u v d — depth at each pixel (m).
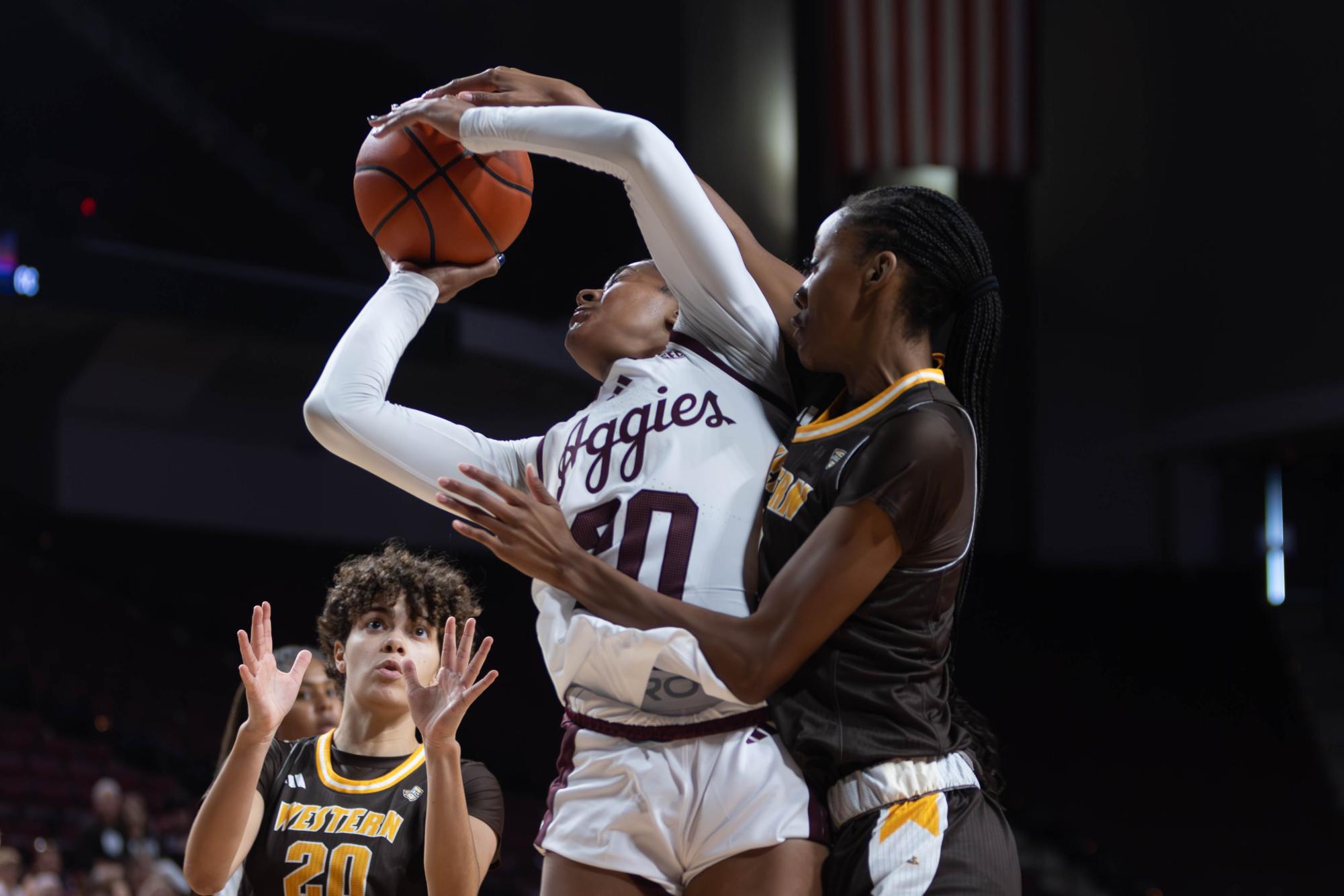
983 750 1.89
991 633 13.77
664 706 1.74
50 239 10.71
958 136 11.02
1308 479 14.49
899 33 11.03
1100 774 12.67
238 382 12.88
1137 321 14.73
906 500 1.66
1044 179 14.64
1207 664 13.71
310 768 2.33
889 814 1.67
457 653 2.06
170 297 11.10
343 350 2.00
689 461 1.86
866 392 1.82
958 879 1.66
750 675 1.66
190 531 12.80
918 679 1.72
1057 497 14.49
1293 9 13.10
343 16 12.90
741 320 1.97
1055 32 14.79
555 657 1.83
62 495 12.32
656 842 1.72
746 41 13.78
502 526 1.72
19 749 10.09
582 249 13.36
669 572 1.79
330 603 2.45
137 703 11.45
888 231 1.79
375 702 2.30
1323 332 12.62
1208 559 14.57
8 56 11.65
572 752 1.84
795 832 1.68
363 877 2.19
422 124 2.04
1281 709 13.29
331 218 12.94
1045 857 11.70
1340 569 14.24
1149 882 11.46
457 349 11.82
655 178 1.88
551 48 13.50
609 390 1.99
